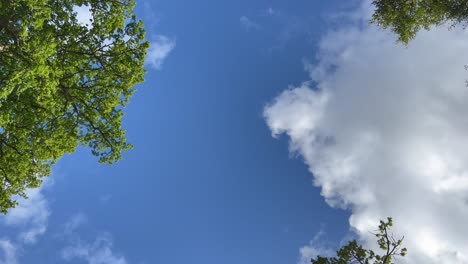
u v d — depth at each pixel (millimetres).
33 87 15977
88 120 21906
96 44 20766
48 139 20344
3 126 17141
